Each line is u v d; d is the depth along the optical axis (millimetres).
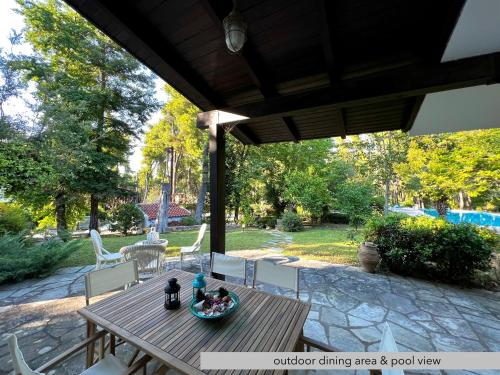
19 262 3311
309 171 10352
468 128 3203
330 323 2363
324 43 1665
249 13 1548
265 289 3189
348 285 3334
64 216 7730
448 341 2111
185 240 6684
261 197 11320
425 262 3652
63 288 3188
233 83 2443
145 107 8734
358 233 5586
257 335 1212
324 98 2098
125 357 1826
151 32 1738
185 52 1966
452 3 1292
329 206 10500
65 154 5723
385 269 3988
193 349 1103
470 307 2742
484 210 8547
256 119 2537
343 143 8648
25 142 5125
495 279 3326
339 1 1435
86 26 7332
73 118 5859
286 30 1696
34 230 4992
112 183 8023
